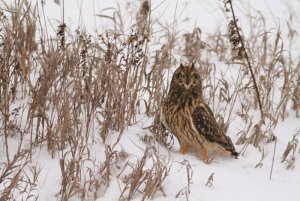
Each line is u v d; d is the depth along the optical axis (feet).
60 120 29.96
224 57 45.55
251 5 54.60
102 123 31.40
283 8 55.36
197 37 44.37
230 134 35.06
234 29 38.96
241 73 42.88
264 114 34.81
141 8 44.04
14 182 25.59
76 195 27.25
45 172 28.30
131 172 28.22
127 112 32.68
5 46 32.86
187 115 30.86
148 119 34.24
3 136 30.32
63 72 33.14
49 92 32.91
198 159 31.55
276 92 41.60
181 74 30.63
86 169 28.53
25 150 28.09
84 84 33.99
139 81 33.14
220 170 29.94
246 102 38.27
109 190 27.30
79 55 35.24
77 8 46.73
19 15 36.01
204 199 27.25
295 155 33.55
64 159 28.22
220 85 40.52
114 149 30.07
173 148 33.01
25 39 34.83
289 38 50.70
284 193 29.22
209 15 51.21
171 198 26.99
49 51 34.30
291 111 39.22
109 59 33.19
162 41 45.85
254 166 32.14
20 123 30.83
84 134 30.83
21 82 34.04
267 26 51.90
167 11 50.08
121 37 43.09
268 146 34.24
